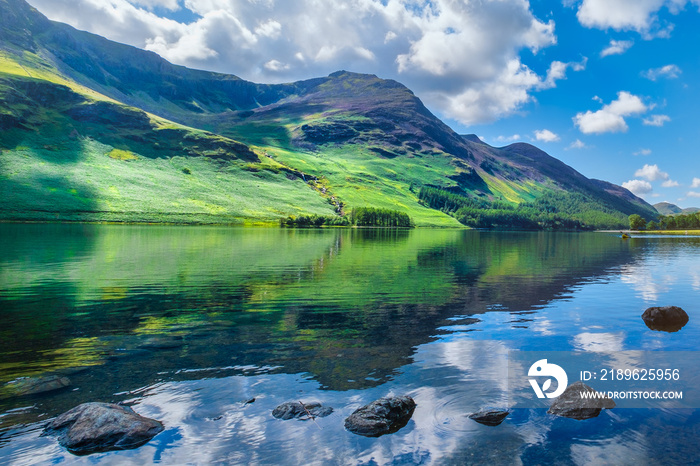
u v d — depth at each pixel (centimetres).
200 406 1107
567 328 1991
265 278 3594
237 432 974
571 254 7000
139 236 9375
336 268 4397
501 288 3238
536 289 3206
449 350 1623
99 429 938
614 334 1881
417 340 1767
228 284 3256
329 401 1145
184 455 880
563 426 1023
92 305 2447
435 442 943
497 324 2067
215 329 1933
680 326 2047
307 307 2456
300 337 1803
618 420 1055
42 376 1305
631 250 8306
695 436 978
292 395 1180
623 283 3581
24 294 2773
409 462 862
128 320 2097
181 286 3147
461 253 6881
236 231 13688
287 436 960
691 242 12362
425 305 2542
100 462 852
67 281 3303
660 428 1016
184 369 1388
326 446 919
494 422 1037
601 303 2655
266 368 1402
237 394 1184
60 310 2308
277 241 9006
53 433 955
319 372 1370
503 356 1555
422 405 1125
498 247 8806
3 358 1491
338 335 1839
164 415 1056
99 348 1619
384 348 1647
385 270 4288
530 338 1809
